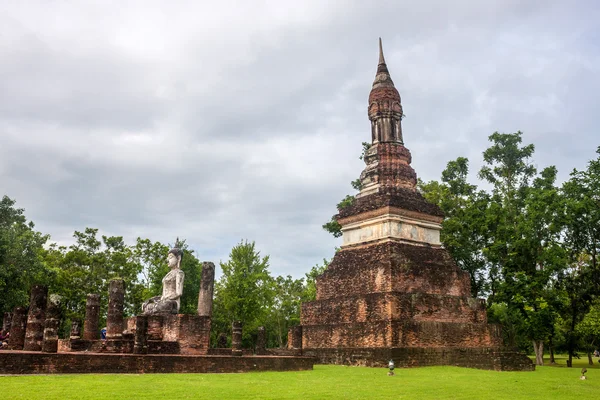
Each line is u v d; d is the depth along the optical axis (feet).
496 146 184.85
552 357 170.71
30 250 150.71
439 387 66.33
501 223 161.58
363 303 115.44
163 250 209.56
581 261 160.76
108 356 72.54
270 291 190.70
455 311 118.83
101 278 197.47
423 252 123.75
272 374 79.41
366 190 134.51
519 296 144.05
